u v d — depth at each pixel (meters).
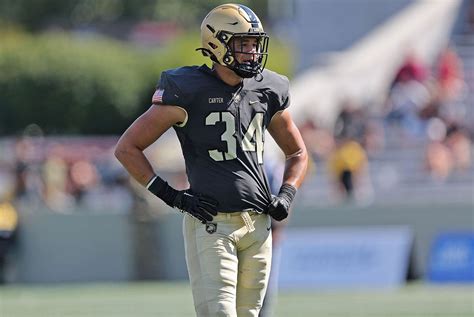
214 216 23.03
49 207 77.44
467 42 86.69
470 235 58.00
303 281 58.22
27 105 150.62
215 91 23.06
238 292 23.55
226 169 23.09
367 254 58.31
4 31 163.88
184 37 163.75
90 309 46.88
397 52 86.31
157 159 87.50
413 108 78.00
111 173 97.94
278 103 23.69
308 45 93.75
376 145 77.50
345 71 85.31
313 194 76.06
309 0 93.38
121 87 152.12
